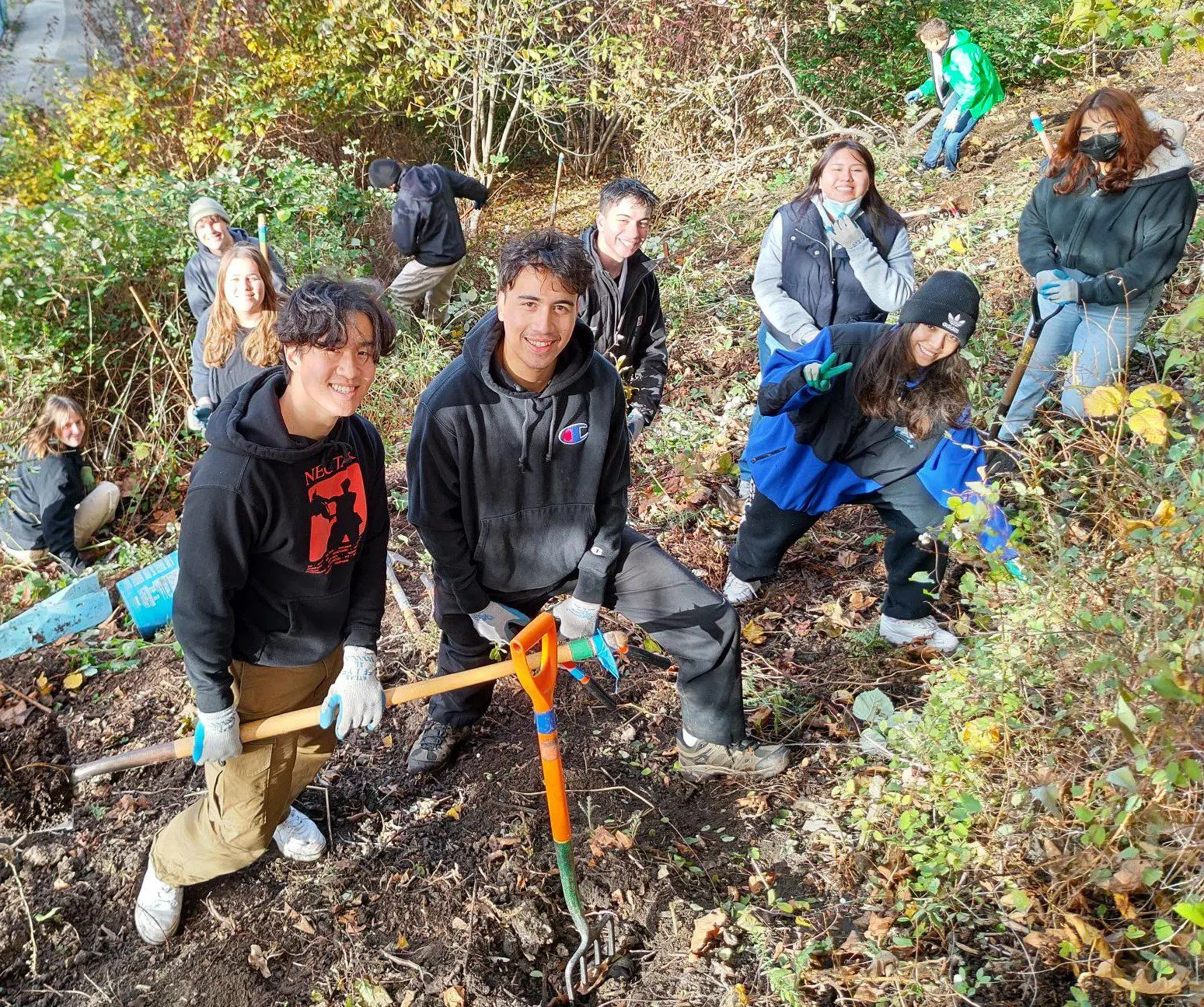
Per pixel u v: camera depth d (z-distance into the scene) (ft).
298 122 32.50
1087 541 10.87
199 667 7.90
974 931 8.88
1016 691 9.84
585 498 9.41
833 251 13.20
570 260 8.09
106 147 29.19
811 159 31.76
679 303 22.82
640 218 13.41
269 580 8.16
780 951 9.09
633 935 9.54
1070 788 9.07
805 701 12.03
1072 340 13.85
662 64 32.65
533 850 10.43
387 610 14.44
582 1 32.53
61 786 11.59
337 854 10.59
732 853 10.27
